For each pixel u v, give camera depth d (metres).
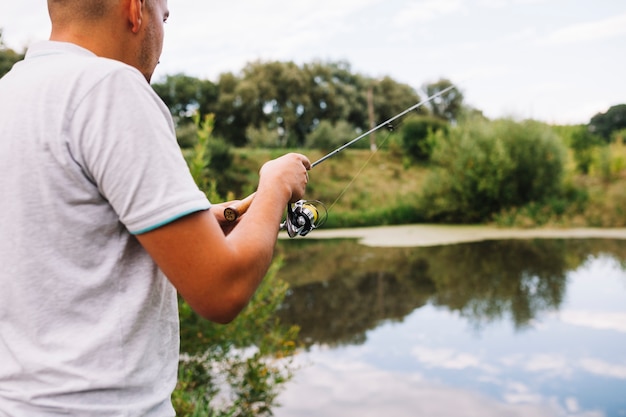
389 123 1.75
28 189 0.81
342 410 3.96
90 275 0.84
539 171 14.71
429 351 5.20
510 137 15.02
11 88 0.86
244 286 0.87
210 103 32.31
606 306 6.34
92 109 0.81
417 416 3.81
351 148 23.16
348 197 18.50
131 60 1.00
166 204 0.80
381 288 7.95
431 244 11.62
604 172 15.73
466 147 15.31
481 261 9.41
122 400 0.85
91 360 0.83
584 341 5.22
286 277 9.02
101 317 0.85
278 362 4.83
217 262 0.84
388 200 17.92
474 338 5.51
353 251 11.32
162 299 0.91
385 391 4.29
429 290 7.65
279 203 0.99
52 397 0.82
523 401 4.03
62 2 0.94
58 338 0.83
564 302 6.61
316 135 28.28
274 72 33.47
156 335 0.90
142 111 0.82
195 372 4.16
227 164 20.23
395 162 21.12
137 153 0.80
